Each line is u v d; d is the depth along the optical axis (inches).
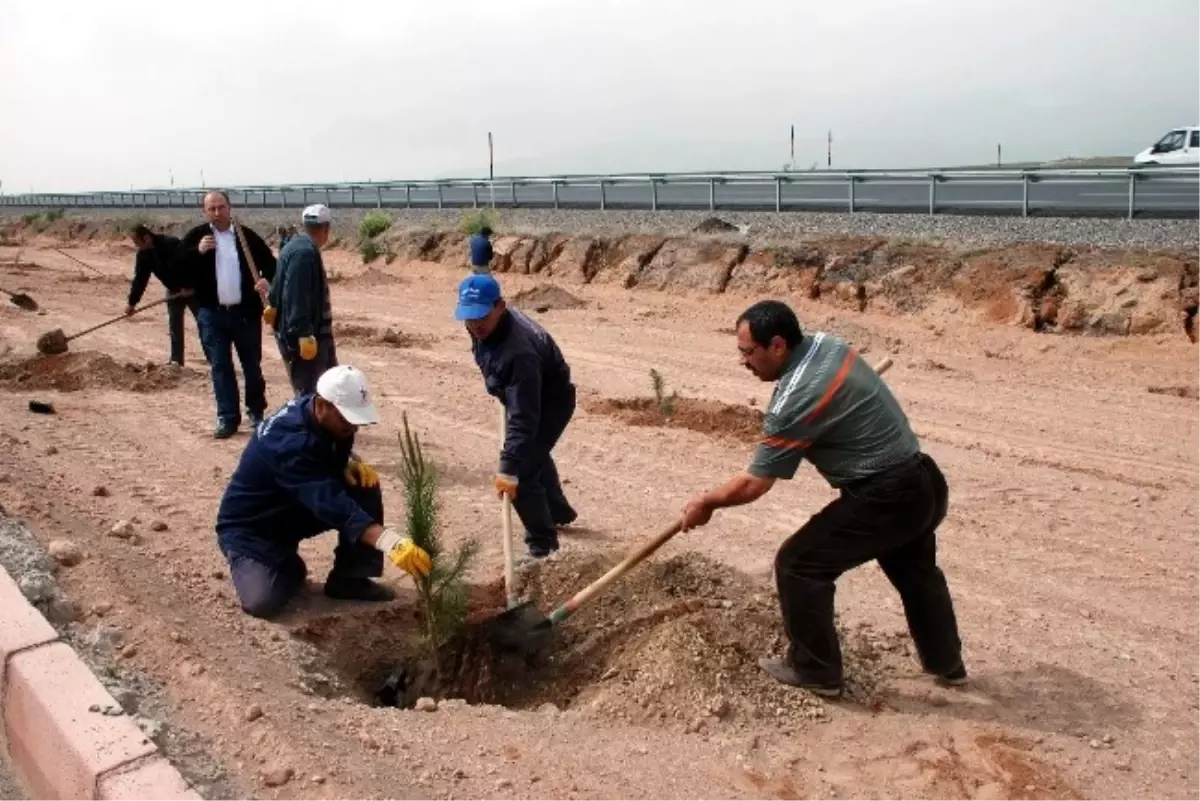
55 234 1721.2
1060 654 211.8
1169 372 477.4
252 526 219.3
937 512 182.5
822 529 181.5
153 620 197.0
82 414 382.9
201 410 400.8
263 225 1369.3
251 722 165.2
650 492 311.6
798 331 176.9
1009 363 511.2
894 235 660.1
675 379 481.4
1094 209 655.1
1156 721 186.2
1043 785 165.3
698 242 740.0
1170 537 277.1
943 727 182.5
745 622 207.0
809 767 169.0
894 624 223.9
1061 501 307.3
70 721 157.9
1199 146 939.3
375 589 229.0
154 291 869.8
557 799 155.0
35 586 196.5
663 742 174.6
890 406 178.1
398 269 971.9
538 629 205.9
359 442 362.3
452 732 173.9
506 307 232.1
